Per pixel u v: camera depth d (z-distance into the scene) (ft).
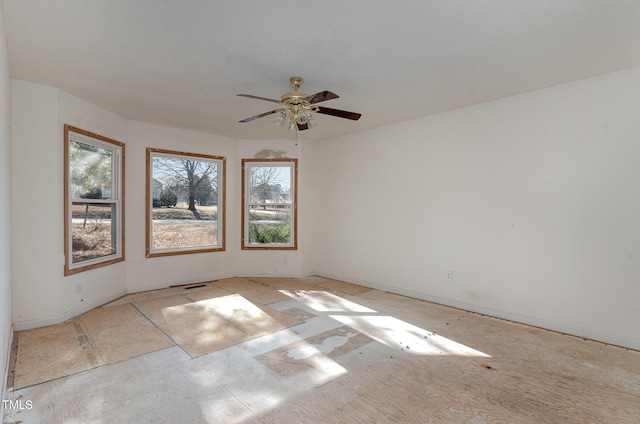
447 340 9.96
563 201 10.46
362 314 12.32
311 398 6.98
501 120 11.78
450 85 10.53
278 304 13.47
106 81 10.25
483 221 12.30
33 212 10.46
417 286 14.38
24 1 6.26
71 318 11.45
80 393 7.04
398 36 7.57
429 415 6.45
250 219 18.66
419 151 14.28
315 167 19.10
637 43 7.84
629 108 9.31
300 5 6.40
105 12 6.66
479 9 6.53
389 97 11.66
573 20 6.91
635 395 7.14
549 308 10.78
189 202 16.85
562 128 10.46
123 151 14.11
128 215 14.51
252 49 8.20
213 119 14.43
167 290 15.38
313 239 19.11
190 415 6.40
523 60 8.80
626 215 9.39
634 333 9.29
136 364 8.32
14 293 10.18
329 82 10.28
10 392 7.00
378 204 15.97
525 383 7.59
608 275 9.69
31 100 10.36
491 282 12.12
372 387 7.41
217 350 9.19
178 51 8.32
